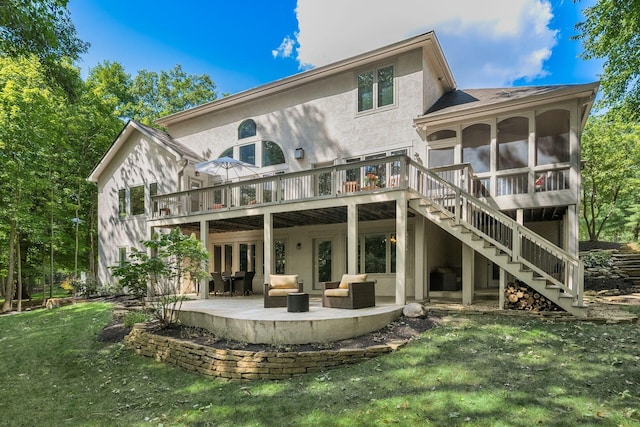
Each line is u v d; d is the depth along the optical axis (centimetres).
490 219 998
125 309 1105
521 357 556
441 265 1308
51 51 779
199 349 622
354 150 1288
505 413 394
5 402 528
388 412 412
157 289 1301
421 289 1055
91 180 1809
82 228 2092
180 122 1739
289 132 1429
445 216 917
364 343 641
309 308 823
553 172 977
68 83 951
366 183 1128
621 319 722
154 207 1402
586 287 1241
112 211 1770
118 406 494
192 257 846
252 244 1552
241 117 1559
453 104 1215
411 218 1189
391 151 1220
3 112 1408
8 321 1187
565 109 964
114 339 836
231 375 570
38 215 1734
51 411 489
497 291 1178
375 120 1255
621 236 2659
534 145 995
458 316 801
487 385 466
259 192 1408
